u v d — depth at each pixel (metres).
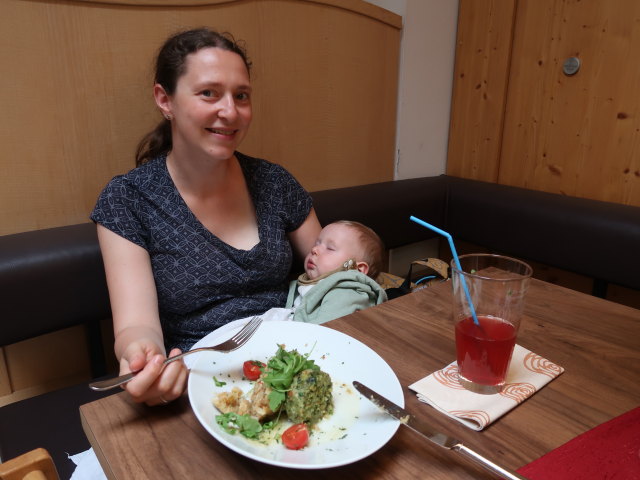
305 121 1.77
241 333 0.73
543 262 1.75
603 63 1.70
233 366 0.67
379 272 1.43
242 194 1.20
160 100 1.08
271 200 1.24
